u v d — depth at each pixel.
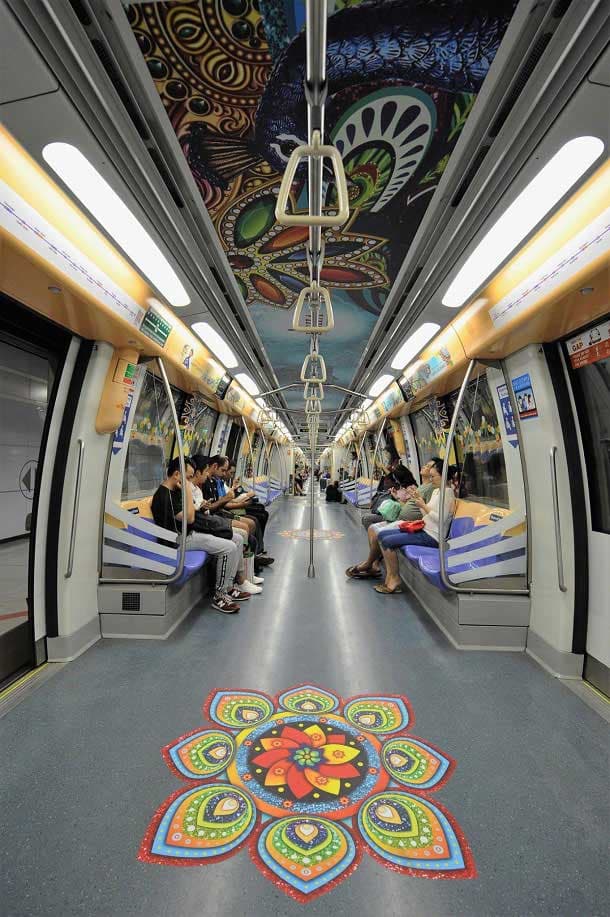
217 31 1.34
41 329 2.90
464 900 1.37
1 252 1.93
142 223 2.26
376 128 1.76
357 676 2.83
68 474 3.07
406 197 2.22
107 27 1.30
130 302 2.93
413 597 4.49
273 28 1.33
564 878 1.45
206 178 2.07
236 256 2.90
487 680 2.79
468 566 3.40
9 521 7.35
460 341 3.55
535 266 2.44
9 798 1.77
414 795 1.81
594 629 2.76
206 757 2.03
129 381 3.42
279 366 6.09
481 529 3.39
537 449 3.14
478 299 3.09
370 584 4.96
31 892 1.38
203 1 1.26
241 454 9.51
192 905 1.35
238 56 1.43
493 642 3.28
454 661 3.06
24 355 7.57
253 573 4.93
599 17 1.18
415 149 1.87
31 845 1.55
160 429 4.98
